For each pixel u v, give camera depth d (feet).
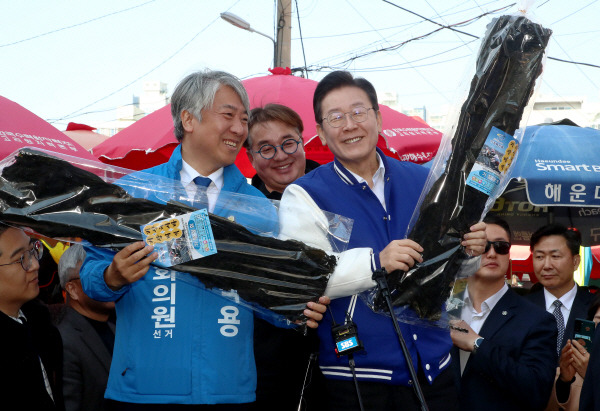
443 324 8.60
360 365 8.61
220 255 8.10
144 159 20.56
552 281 14.02
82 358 10.68
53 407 8.19
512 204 17.07
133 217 8.01
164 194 8.39
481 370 10.55
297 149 13.34
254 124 13.33
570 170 14.24
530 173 14.21
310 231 8.64
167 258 7.98
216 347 8.17
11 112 15.55
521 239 17.57
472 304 11.53
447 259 8.35
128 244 7.96
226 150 8.90
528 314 11.18
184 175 9.05
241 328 8.39
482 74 8.26
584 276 25.77
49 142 15.21
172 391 8.02
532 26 8.30
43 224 7.86
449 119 8.70
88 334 10.96
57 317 10.99
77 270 11.05
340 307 8.82
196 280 8.17
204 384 8.04
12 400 7.71
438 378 8.74
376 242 8.95
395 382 8.53
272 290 8.22
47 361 8.76
